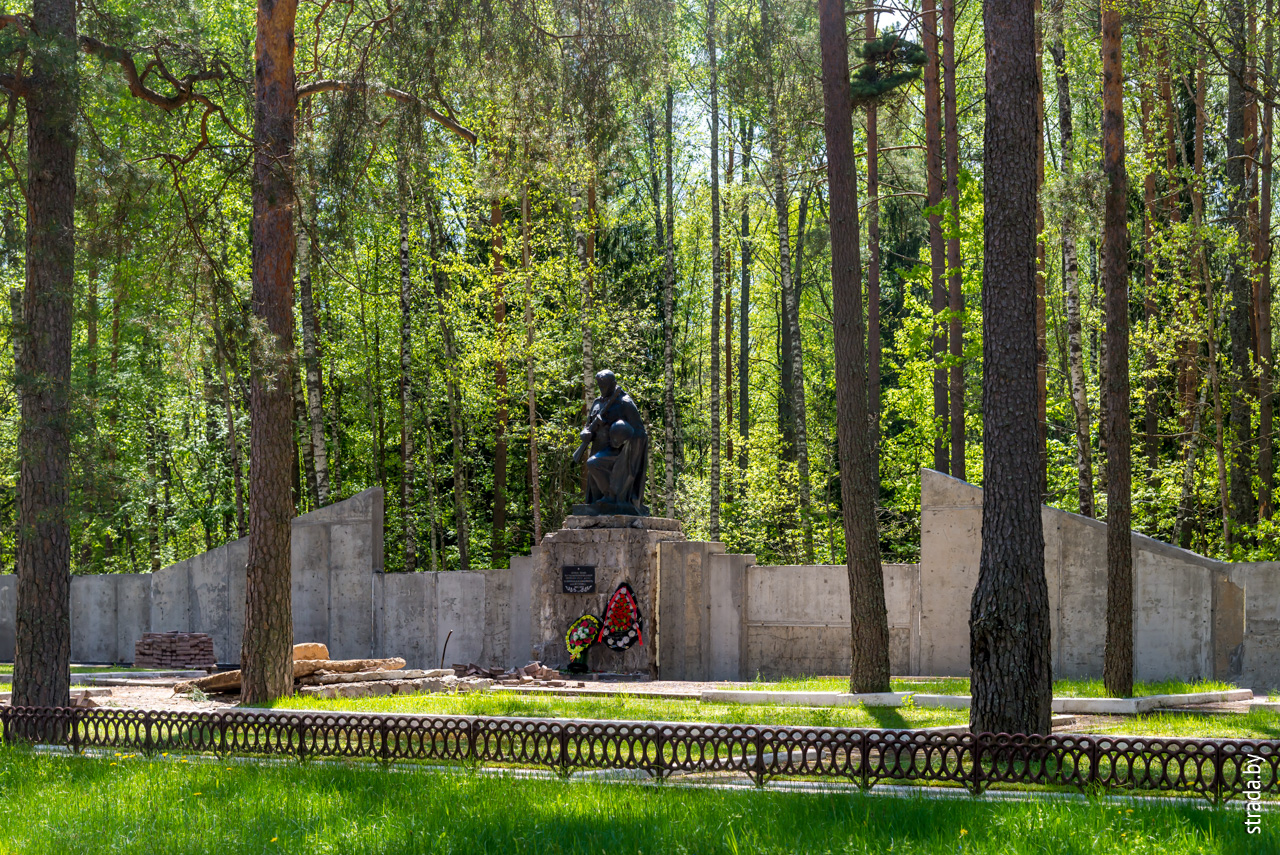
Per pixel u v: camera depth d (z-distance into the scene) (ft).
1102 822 25.86
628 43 67.97
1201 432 98.99
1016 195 40.04
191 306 63.67
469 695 62.85
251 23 109.91
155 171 60.08
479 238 124.77
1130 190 102.68
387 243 128.36
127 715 40.86
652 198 148.66
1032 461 38.96
